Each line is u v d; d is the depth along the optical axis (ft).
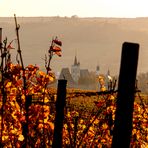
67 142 32.48
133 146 37.52
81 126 33.45
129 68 22.15
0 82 28.55
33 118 29.22
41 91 30.04
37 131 30.19
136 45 22.09
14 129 29.40
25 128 29.09
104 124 33.42
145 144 37.40
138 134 37.68
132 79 22.20
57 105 28.14
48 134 30.66
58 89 28.09
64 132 32.76
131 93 22.27
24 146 29.17
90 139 33.71
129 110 22.31
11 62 28.02
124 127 22.34
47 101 29.96
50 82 30.12
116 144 22.38
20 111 29.48
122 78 22.27
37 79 29.68
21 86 29.45
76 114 33.53
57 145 28.27
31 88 29.86
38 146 30.25
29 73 29.32
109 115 32.94
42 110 29.14
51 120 30.99
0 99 29.40
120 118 22.34
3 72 27.76
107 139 33.91
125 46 22.13
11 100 29.50
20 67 28.19
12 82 28.63
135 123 37.68
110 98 32.09
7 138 29.25
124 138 22.34
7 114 29.53
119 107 22.40
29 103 28.91
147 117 37.47
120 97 22.36
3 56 27.40
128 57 22.09
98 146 33.88
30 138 30.07
